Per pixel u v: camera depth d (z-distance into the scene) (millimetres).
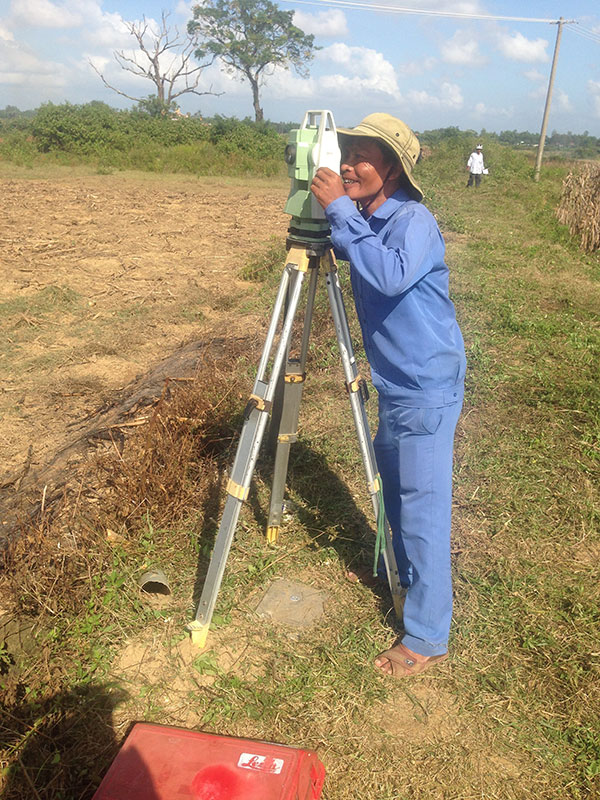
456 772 2393
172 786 2090
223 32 53656
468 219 15766
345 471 4273
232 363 5801
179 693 2670
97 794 2076
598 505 4035
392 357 2551
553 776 2383
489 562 3506
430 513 2662
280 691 2678
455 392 2623
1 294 8453
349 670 2789
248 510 3814
